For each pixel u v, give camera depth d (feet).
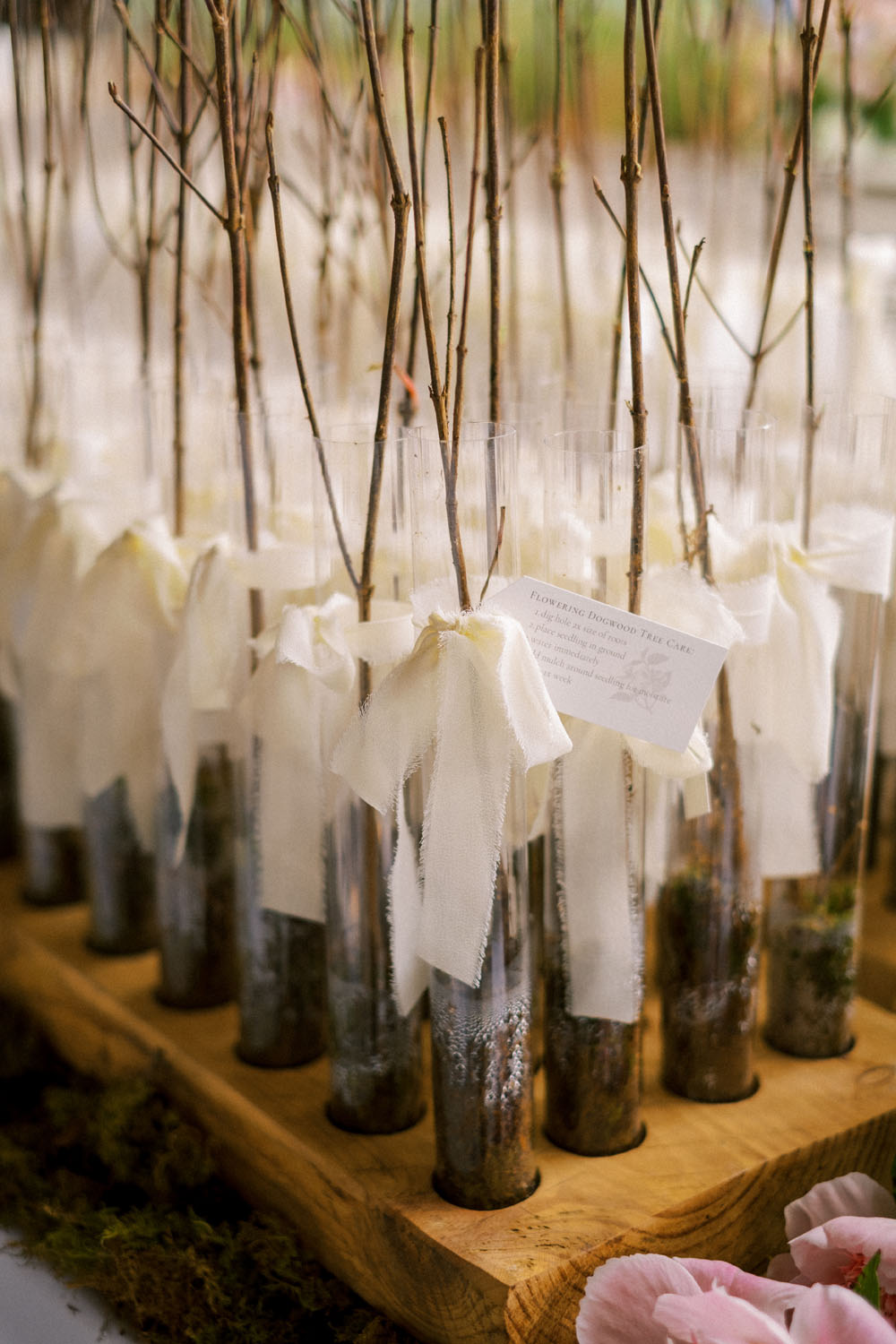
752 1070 2.76
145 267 3.12
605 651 2.45
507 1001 2.45
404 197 2.38
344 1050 2.66
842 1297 2.20
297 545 2.73
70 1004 3.16
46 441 3.35
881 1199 2.48
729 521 2.59
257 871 2.79
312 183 3.76
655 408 3.00
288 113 3.58
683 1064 2.74
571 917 2.58
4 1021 3.28
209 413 2.96
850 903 2.81
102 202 4.00
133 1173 2.81
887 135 4.03
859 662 2.77
